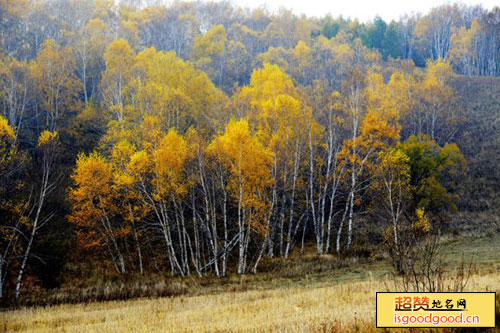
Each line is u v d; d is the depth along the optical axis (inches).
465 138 2684.5
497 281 631.8
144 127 1360.7
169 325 594.6
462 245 1454.2
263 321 560.7
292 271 1231.5
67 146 1889.8
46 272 1232.2
